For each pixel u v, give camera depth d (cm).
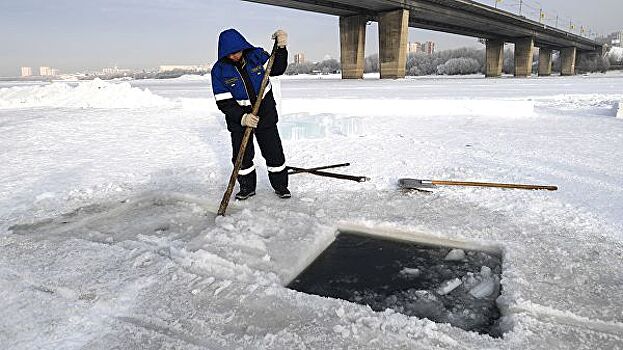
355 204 397
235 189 448
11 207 407
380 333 207
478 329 223
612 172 497
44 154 644
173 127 918
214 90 385
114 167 554
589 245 300
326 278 278
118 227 357
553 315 220
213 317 221
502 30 5625
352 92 2116
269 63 380
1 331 211
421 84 3244
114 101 1463
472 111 1152
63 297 240
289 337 204
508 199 402
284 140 739
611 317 215
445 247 322
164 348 198
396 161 569
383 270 288
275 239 315
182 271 267
